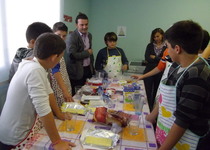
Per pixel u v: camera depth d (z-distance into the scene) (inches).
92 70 112.5
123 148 37.5
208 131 35.2
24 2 84.3
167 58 62.7
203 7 145.6
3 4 73.7
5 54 77.2
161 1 150.1
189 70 32.9
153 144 39.0
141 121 49.1
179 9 149.0
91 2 159.9
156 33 119.7
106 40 102.7
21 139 43.0
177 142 34.9
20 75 39.9
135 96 59.4
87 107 56.1
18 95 40.6
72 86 101.6
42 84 37.7
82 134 41.5
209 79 31.4
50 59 39.3
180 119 31.9
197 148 35.4
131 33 159.6
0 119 45.4
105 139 39.1
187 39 31.9
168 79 41.3
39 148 37.9
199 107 31.1
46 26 50.4
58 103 61.1
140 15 155.1
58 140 37.6
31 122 44.1
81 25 96.3
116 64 100.3
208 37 44.6
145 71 123.6
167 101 37.1
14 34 80.4
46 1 100.3
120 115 46.5
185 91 31.8
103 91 70.6
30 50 50.8
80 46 99.6
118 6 156.4
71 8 128.9
